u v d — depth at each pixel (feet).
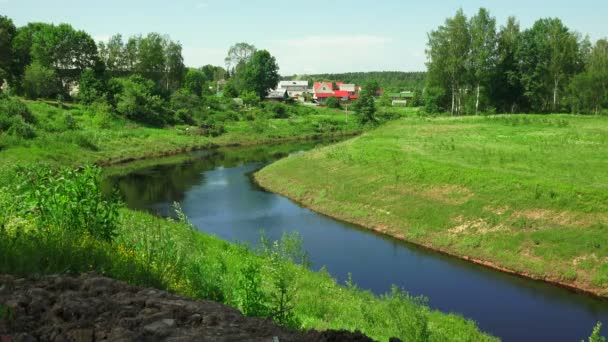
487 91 264.11
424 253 85.25
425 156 128.47
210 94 417.49
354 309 46.57
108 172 163.73
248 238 92.84
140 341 15.62
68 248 25.49
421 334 40.11
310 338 16.34
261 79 426.92
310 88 587.27
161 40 359.46
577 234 77.30
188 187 139.23
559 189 88.28
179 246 34.58
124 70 352.08
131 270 25.55
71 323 16.56
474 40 249.75
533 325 59.11
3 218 32.14
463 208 93.66
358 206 108.27
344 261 81.20
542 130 173.06
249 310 27.17
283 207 116.57
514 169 109.91
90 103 252.42
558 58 255.09
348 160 134.51
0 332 15.69
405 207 101.19
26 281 21.06
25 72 258.78
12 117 180.45
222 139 247.50
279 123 293.23
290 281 39.50
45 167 37.68
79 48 294.46
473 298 66.90
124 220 48.26
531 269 74.74
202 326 17.49
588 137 151.02
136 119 247.91
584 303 65.05
